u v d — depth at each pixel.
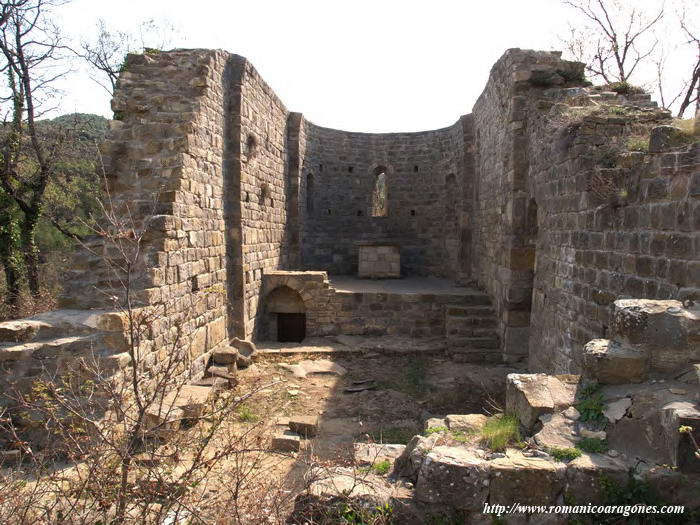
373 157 19.64
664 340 3.66
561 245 7.96
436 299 12.74
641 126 6.79
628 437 3.22
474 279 15.17
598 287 6.41
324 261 19.25
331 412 7.87
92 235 7.66
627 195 5.57
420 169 19.27
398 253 17.70
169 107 9.05
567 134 7.66
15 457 4.84
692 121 5.00
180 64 9.55
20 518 3.38
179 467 4.79
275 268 14.30
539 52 10.34
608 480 2.97
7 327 5.96
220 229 10.25
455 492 3.09
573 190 7.38
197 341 8.84
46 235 19.44
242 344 10.64
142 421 3.60
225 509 3.42
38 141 16.14
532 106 9.95
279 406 7.99
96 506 3.80
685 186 4.50
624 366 3.64
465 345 11.29
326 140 19.00
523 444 3.41
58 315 6.61
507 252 10.79
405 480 3.46
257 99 12.20
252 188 11.91
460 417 4.07
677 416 2.92
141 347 6.53
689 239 4.43
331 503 3.26
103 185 8.36
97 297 7.04
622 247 5.71
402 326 12.73
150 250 7.43
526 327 10.58
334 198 19.39
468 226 15.93
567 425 3.47
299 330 14.76
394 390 8.97
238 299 11.04
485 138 13.69
